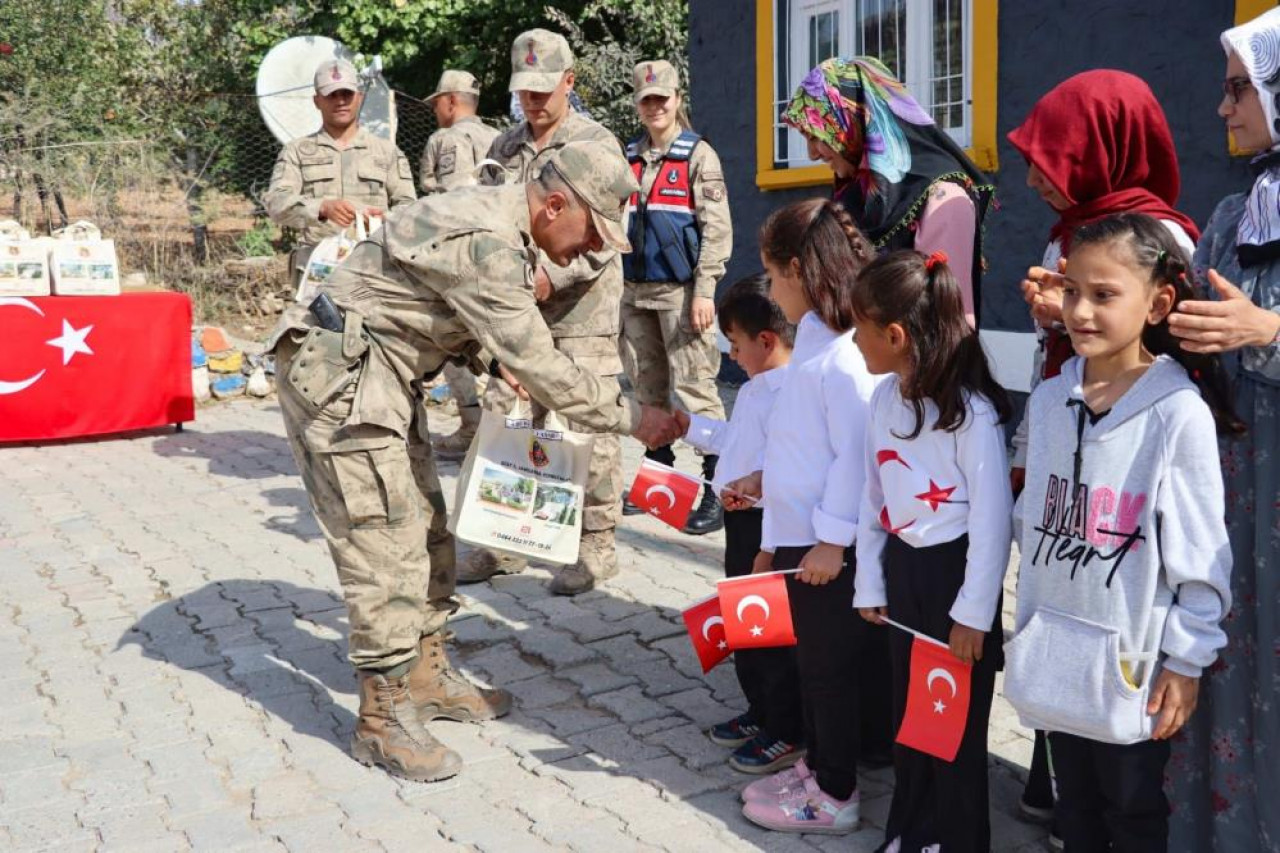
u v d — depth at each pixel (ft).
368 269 10.06
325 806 10.08
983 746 8.39
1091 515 7.18
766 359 10.30
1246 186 16.92
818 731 9.36
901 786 8.75
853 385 8.91
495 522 10.53
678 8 37.42
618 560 16.28
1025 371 20.29
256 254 41.57
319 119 32.12
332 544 10.42
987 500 7.81
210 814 9.98
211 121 44.21
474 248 9.64
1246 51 7.25
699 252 17.02
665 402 18.45
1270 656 7.34
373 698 10.68
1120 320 6.92
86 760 11.00
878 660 10.14
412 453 11.03
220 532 18.25
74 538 18.02
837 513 8.87
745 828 9.55
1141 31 18.02
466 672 12.82
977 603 7.82
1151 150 8.32
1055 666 7.21
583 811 9.87
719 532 17.54
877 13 23.18
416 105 44.32
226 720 11.79
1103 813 7.70
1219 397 7.22
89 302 23.71
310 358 9.92
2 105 40.45
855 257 9.00
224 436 25.05
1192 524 6.88
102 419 24.11
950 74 21.77
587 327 14.19
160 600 15.28
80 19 45.44
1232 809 7.75
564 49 15.01
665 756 10.82
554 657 13.07
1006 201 20.49
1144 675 7.04
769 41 25.35
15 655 13.53
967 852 8.45
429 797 10.19
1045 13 19.40
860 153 10.41
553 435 10.75
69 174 37.68
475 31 47.80
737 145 26.91
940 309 7.82
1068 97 8.29
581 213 9.97
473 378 21.77
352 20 44.98
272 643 13.76
